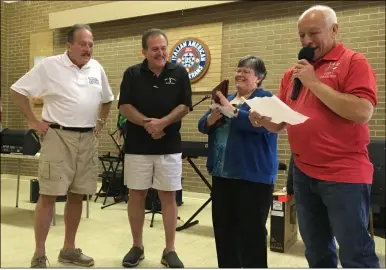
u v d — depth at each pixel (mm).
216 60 5336
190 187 5418
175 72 2391
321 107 1483
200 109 5391
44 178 2336
